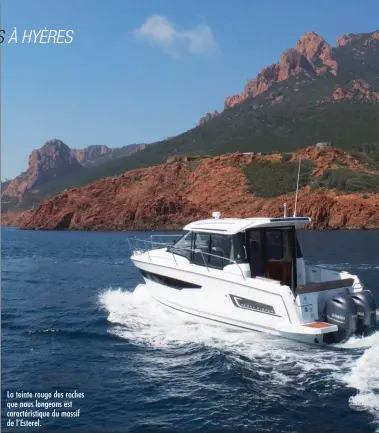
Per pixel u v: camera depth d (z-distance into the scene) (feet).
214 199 433.89
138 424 24.27
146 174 514.68
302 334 33.86
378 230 313.53
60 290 68.85
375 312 36.40
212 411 25.26
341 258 119.96
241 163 478.59
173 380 29.58
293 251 39.86
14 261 123.65
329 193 373.81
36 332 41.52
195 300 41.27
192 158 530.68
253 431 23.21
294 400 26.04
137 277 85.20
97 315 48.01
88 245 205.77
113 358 33.99
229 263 39.04
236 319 38.17
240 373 29.73
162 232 390.42
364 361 30.60
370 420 23.57
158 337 38.50
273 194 412.36
